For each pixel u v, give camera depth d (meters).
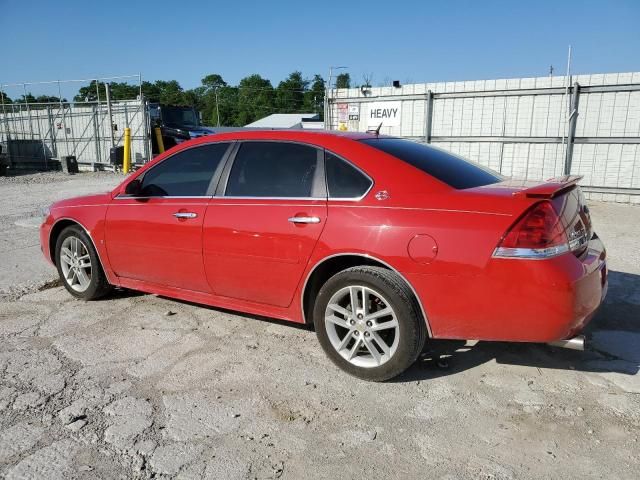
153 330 4.35
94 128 20.56
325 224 3.46
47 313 4.77
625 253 6.71
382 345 3.37
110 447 2.77
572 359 3.74
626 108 10.63
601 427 2.92
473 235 3.02
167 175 4.43
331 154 3.63
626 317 4.52
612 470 2.56
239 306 4.07
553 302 2.91
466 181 3.50
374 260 3.30
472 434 2.87
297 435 2.88
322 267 3.58
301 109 98.94
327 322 3.55
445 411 3.10
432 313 3.18
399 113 13.58
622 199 10.96
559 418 3.01
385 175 3.42
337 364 3.57
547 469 2.58
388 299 3.25
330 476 2.54
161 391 3.35
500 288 2.98
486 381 3.44
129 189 4.54
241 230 3.81
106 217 4.68
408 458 2.68
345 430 2.92
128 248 4.56
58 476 2.54
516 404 3.16
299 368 3.65
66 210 5.04
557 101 11.32
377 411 3.11
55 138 21.94
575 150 11.30
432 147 4.19
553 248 2.95
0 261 6.63
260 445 2.79
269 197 3.79
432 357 3.78
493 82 12.02
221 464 2.63
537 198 2.97
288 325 4.43
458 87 12.52
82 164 21.34
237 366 3.69
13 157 22.84
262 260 3.75
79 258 5.04
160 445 2.79
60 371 3.62
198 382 3.47
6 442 2.82
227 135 4.19
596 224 8.74
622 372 3.54
